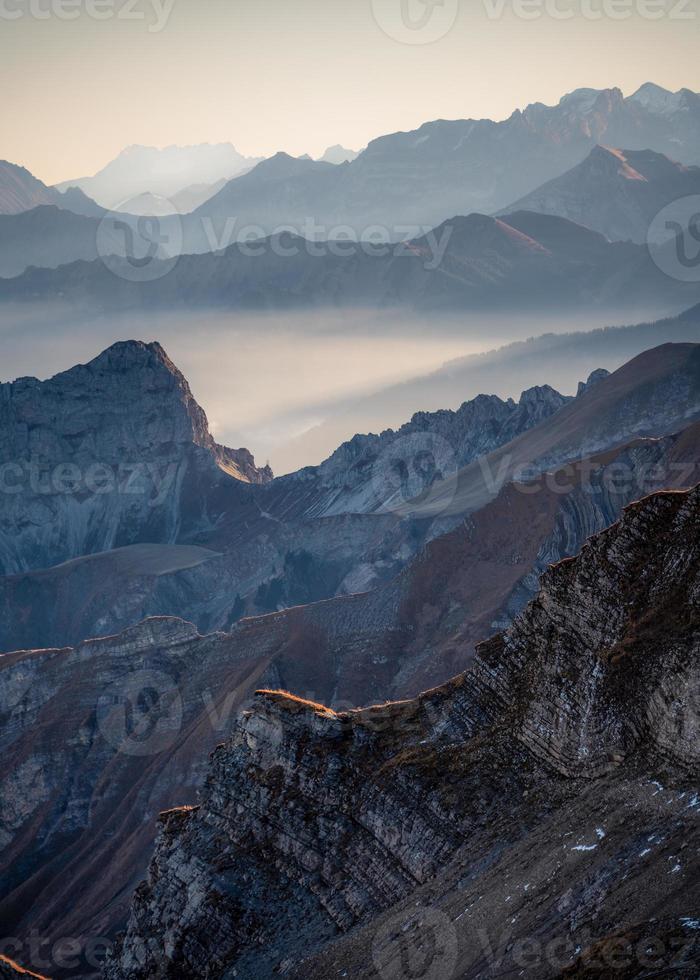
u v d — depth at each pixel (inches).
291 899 3154.5
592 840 2357.3
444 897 2630.4
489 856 2640.3
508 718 2992.1
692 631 2517.2
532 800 2714.1
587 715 2669.8
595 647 2797.7
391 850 2962.6
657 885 2076.8
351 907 2965.1
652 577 2773.1
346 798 3193.9
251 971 3019.2
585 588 2896.2
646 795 2352.4
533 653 3046.3
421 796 2972.4
